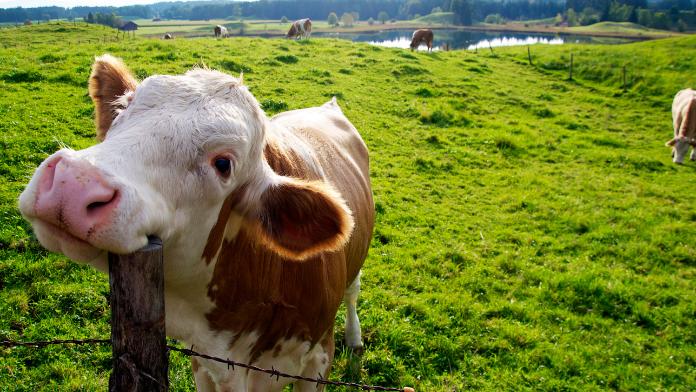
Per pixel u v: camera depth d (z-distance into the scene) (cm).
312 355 300
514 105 1711
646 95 2019
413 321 530
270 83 1354
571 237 823
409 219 806
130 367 162
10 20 14688
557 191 1027
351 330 463
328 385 421
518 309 590
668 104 1911
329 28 16575
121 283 156
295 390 310
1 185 608
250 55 1673
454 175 1052
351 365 438
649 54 2538
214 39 2000
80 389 362
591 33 11994
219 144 189
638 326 600
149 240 165
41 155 709
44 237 151
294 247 231
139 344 161
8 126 796
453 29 15375
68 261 493
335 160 371
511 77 2152
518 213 899
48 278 470
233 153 195
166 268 199
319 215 225
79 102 987
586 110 1786
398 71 1827
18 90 1016
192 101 196
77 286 461
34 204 144
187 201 184
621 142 1428
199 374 277
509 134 1321
